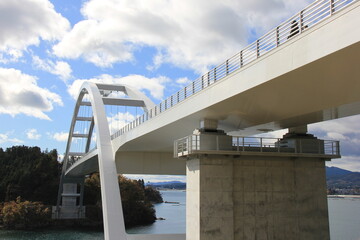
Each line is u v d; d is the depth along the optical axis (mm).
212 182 21672
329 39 11945
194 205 21969
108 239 28047
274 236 22484
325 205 23703
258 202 22578
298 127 25031
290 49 13773
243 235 21969
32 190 94938
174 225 91688
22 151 106562
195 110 21734
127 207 94125
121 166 39188
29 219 81688
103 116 37562
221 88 18844
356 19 10945
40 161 99812
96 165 61406
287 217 22938
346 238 53688
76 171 77688
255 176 22828
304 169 23797
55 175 101688
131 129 33438
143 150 39406
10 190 91375
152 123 28609
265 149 23625
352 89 15203
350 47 11305
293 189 23375
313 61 12609
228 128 26828
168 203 192500
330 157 23844
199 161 21766
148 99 41562
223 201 21609
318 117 21281
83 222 87438
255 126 25391
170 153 41062
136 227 87438
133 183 104125
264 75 15305
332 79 14156
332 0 12008
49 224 84625
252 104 18922
